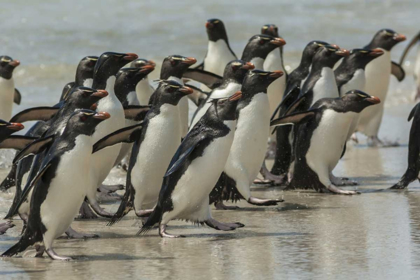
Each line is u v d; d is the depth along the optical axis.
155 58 33.03
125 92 14.74
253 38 16.77
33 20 39.53
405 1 49.12
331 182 14.66
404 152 19.11
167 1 46.75
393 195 14.29
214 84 17.45
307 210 13.18
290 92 16.08
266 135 13.23
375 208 13.17
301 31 39.72
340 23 41.97
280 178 15.84
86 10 42.94
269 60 18.28
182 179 11.29
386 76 19.67
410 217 12.41
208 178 11.37
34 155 12.33
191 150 10.98
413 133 14.57
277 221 12.41
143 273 9.61
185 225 12.28
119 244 11.11
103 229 12.13
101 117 10.33
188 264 9.97
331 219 12.43
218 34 20.27
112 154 12.72
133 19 40.91
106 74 13.20
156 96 12.16
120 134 11.99
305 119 14.48
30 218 10.40
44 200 10.29
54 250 10.79
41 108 13.77
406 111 24.83
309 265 9.82
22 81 28.14
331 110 14.31
